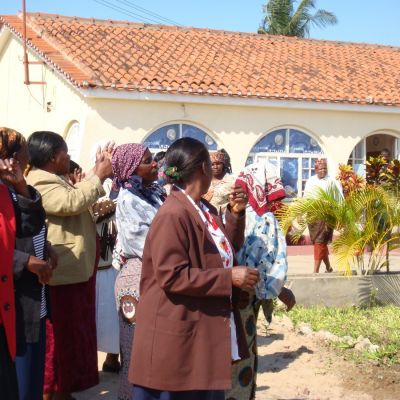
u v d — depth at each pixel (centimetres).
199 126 1555
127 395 444
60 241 479
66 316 488
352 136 1678
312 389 550
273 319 754
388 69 1916
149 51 1667
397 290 838
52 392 489
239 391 424
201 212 354
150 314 340
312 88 1653
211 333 335
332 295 816
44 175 475
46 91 1667
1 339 367
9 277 371
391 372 582
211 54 1748
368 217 825
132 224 432
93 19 1772
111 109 1464
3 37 1867
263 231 443
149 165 449
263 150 1627
